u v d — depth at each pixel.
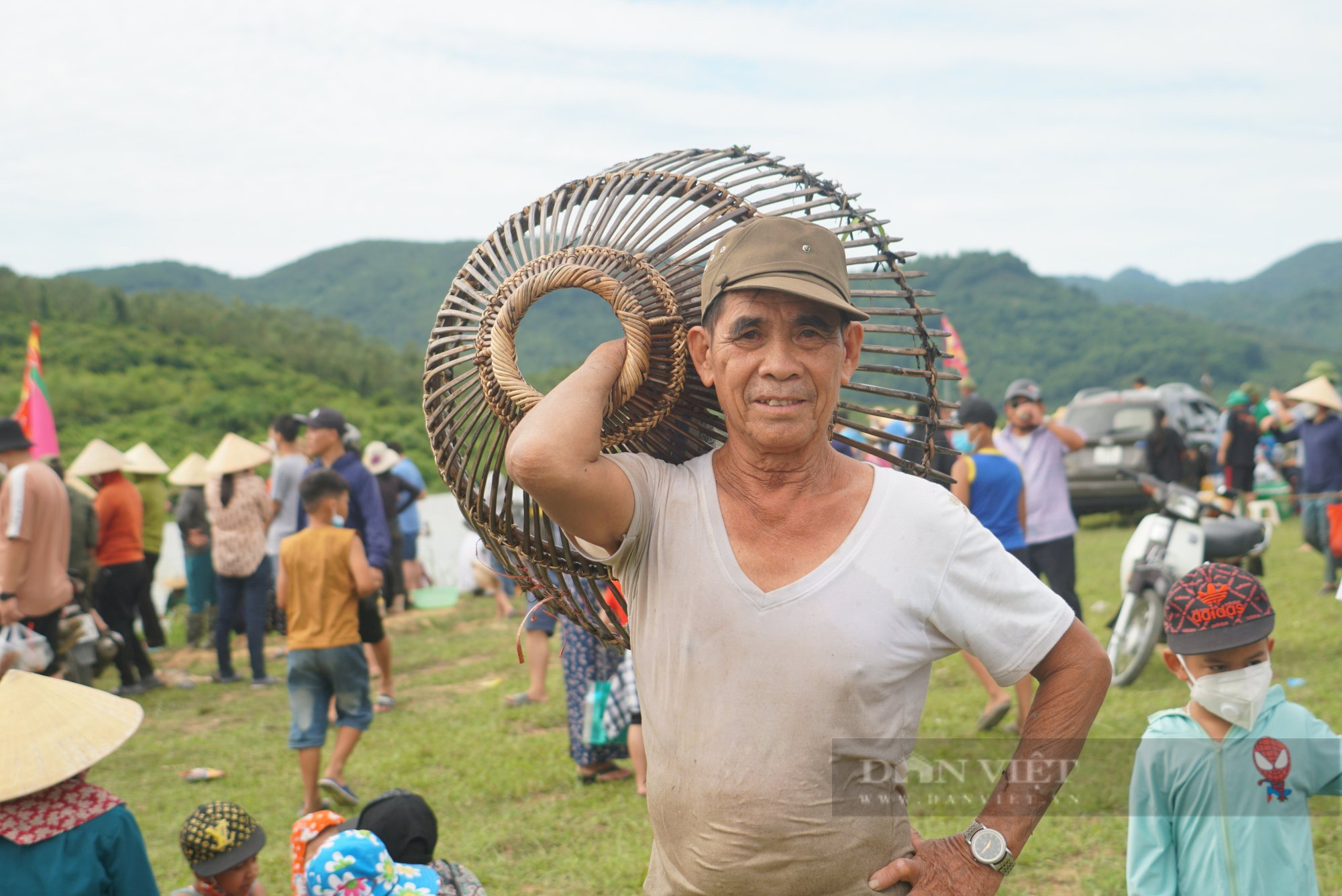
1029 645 1.68
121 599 8.99
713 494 1.75
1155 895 2.63
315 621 5.75
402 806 3.64
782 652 1.64
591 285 1.83
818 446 1.74
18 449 7.10
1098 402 15.98
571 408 1.67
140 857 3.04
